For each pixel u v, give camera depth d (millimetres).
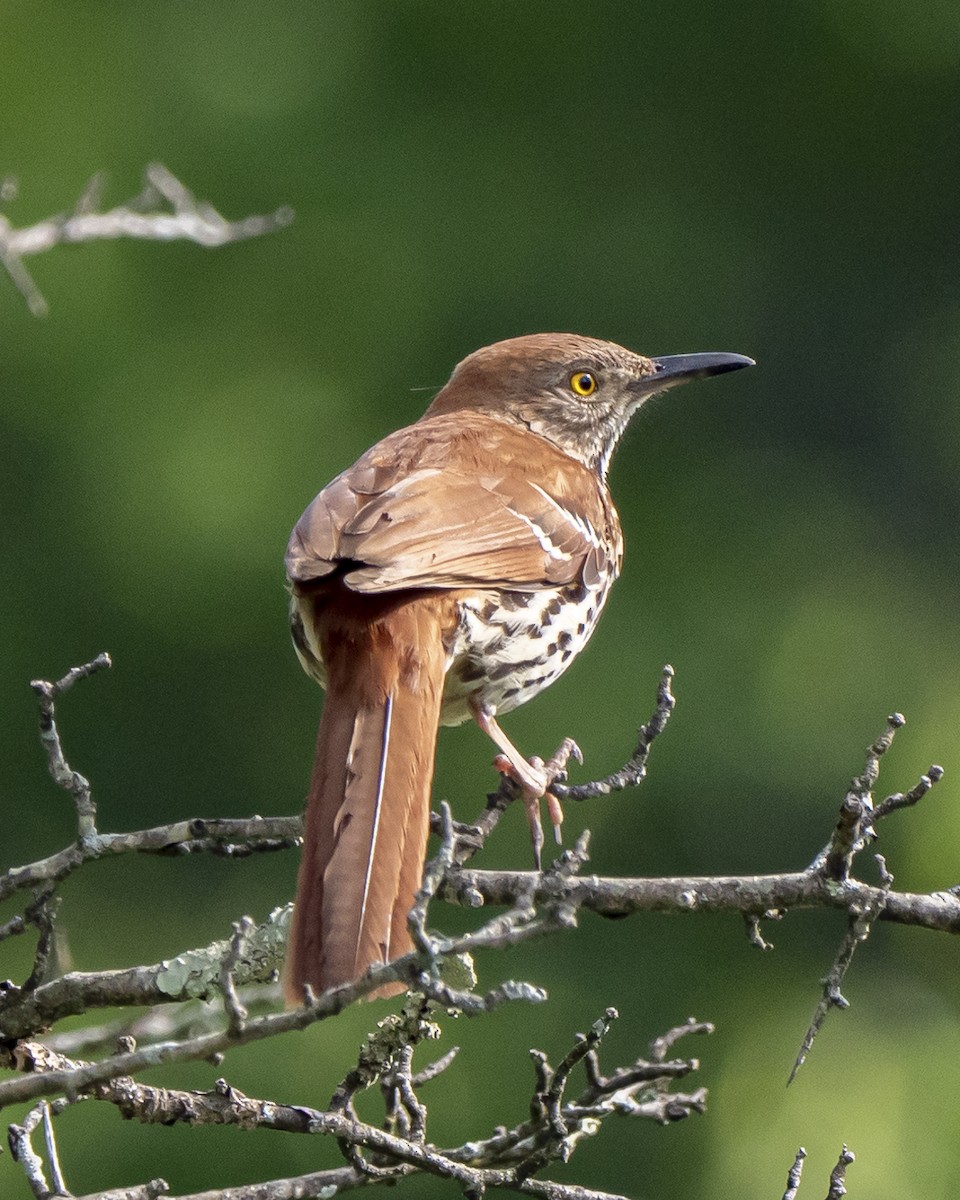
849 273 16797
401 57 16281
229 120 15773
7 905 13766
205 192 15719
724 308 16547
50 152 15383
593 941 13945
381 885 5625
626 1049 13617
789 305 16719
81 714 14836
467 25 16312
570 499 7570
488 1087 13125
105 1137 12039
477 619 6781
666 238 16547
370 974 4648
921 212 17000
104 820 14656
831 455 16344
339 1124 5637
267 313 15617
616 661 14820
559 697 14508
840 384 16594
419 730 6129
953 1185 13203
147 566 14930
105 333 15312
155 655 14898
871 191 17031
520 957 13789
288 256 15719
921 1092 13547
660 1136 13109
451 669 6945
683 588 15414
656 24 16766
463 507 7066
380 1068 5820
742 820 14383
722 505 15891
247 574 14891
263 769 14805
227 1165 12117
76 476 15109
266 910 14242
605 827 14266
